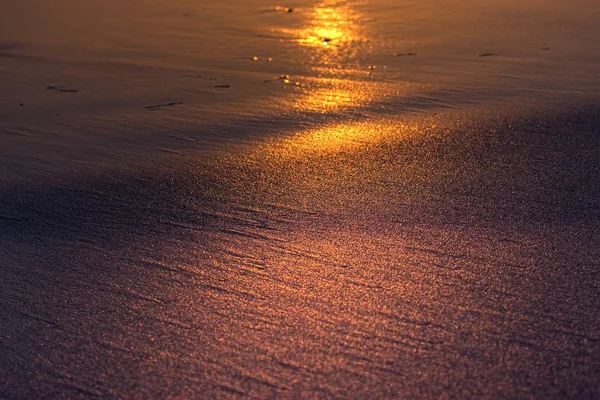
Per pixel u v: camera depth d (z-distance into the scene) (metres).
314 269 4.93
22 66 12.67
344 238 5.42
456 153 7.32
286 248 5.30
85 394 3.77
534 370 3.75
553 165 6.82
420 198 6.17
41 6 17.58
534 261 4.91
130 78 11.62
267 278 4.84
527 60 11.78
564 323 4.14
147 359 4.02
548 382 3.66
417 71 11.39
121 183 6.94
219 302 4.56
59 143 8.43
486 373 3.74
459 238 5.32
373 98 9.87
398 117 8.84
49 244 5.62
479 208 5.89
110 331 4.31
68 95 10.74
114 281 4.93
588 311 4.26
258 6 17.12
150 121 9.16
